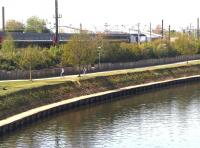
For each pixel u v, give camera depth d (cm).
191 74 15950
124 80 12425
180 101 10262
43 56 12538
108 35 19212
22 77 11288
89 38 12531
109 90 11269
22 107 8025
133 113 8700
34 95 8756
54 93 9444
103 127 7369
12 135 6681
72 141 6438
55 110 8438
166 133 6938
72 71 12544
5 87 8894
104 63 14400
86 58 11875
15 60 12031
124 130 7156
